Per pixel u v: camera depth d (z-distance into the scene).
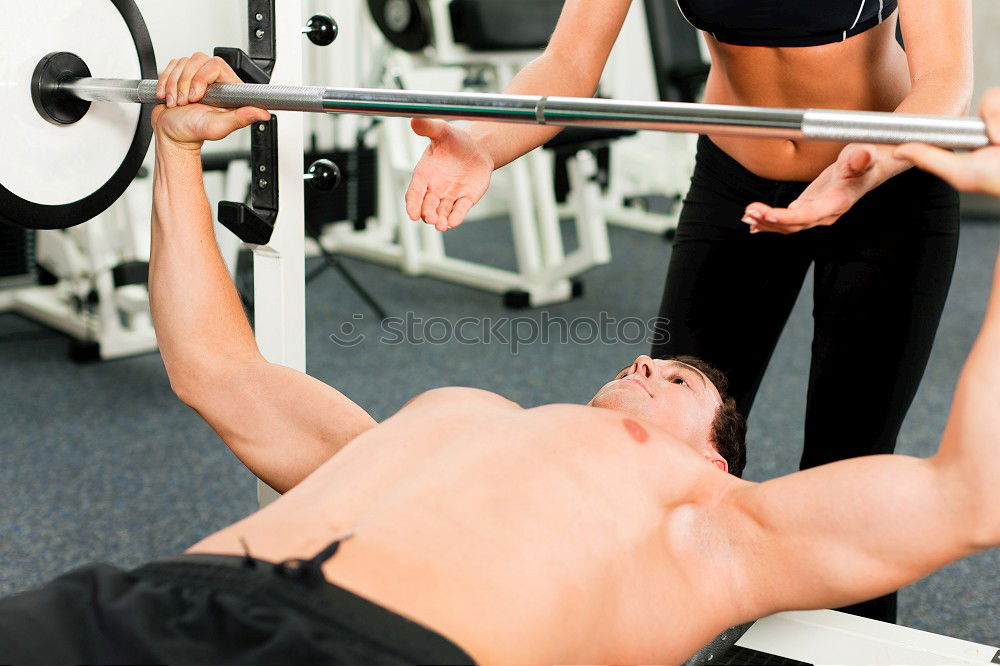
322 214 3.73
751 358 1.67
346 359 3.42
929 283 1.50
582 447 1.19
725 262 1.63
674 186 5.11
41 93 1.41
